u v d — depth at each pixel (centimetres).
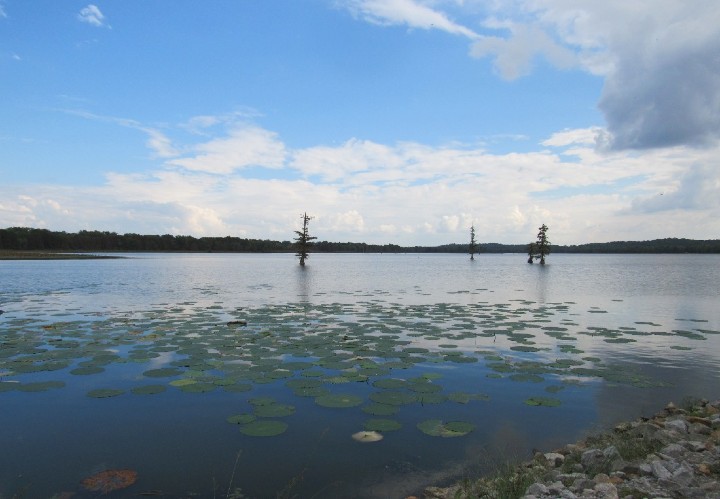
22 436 748
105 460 670
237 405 883
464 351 1325
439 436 755
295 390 966
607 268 7794
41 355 1228
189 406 876
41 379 1030
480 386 1010
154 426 788
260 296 2816
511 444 732
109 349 1304
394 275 5281
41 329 1612
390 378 1055
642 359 1254
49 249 14775
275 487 601
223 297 2753
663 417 840
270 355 1250
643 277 5112
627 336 1564
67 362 1161
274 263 8931
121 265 7500
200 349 1312
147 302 2477
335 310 2155
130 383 1009
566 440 752
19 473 632
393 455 691
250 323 1770
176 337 1479
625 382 1045
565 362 1206
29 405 880
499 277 5003
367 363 1177
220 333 1551
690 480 552
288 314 2017
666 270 7006
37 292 3022
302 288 3428
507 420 827
